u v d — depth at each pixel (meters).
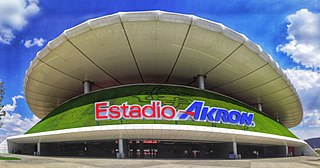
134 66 37.88
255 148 41.94
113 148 32.81
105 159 25.67
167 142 33.25
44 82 41.22
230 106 36.62
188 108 31.45
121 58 35.28
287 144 43.16
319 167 19.59
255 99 49.44
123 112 30.34
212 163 21.53
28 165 17.67
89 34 29.77
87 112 32.94
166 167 17.56
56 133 30.92
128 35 30.34
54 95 47.47
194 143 34.78
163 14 28.12
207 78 40.94
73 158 26.89
